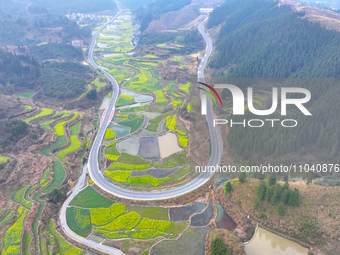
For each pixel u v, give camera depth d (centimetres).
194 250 7675
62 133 13338
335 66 10344
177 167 10906
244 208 8431
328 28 14325
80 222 8606
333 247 7175
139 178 10362
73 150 12150
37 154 11512
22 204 8906
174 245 7819
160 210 9031
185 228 8400
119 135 13488
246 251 7488
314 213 7600
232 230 8225
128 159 11531
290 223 7738
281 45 14112
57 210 9112
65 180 10300
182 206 9188
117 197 9494
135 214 8869
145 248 7731
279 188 7831
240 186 8775
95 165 11250
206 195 9544
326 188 7719
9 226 7994
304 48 13350
